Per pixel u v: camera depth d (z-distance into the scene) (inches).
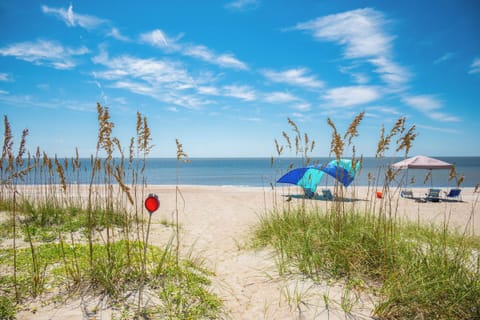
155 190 860.0
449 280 127.6
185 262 174.6
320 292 140.0
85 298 121.0
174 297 128.4
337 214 193.5
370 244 165.5
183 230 299.6
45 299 118.0
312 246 177.3
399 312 117.7
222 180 1798.7
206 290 141.4
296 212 246.1
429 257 149.6
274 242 210.7
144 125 145.6
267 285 155.6
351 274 152.3
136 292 128.9
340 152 191.8
